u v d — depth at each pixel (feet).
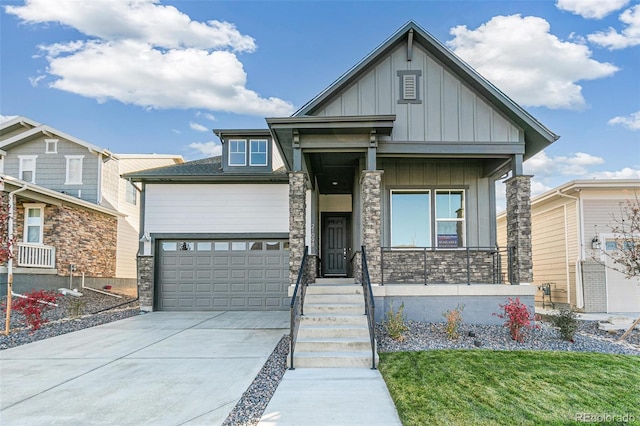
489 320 32.01
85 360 25.31
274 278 49.34
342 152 35.22
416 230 40.06
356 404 17.79
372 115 32.09
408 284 34.94
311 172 42.27
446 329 28.91
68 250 57.77
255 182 50.39
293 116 33.58
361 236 37.58
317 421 16.07
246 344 29.48
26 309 34.14
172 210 50.16
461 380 20.17
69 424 16.01
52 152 64.34
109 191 67.15
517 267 33.58
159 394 19.26
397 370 21.76
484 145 35.04
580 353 24.57
